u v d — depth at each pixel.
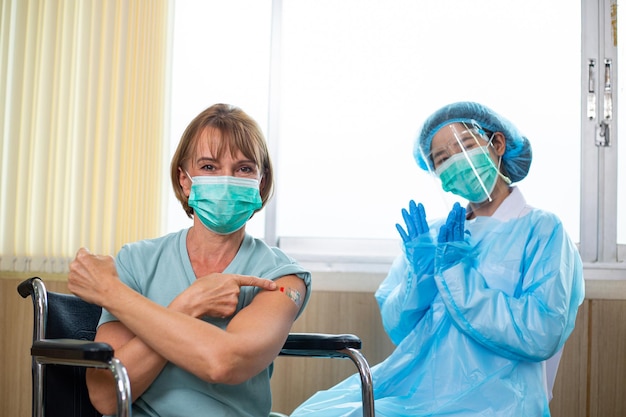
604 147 2.74
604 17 2.75
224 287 1.34
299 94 2.79
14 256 2.66
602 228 2.72
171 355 1.25
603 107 2.75
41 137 2.69
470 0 2.77
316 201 2.78
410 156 2.76
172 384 1.37
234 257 1.48
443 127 1.98
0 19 2.71
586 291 2.65
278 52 2.74
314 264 2.70
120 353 1.30
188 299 1.32
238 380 1.27
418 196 2.75
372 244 2.74
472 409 1.77
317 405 1.92
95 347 1.16
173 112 2.76
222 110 1.48
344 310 2.67
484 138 1.98
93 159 2.67
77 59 2.70
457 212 1.92
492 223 1.98
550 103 2.76
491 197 2.01
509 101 2.76
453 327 1.90
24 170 2.68
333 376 2.65
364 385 1.45
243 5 2.78
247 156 1.44
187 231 1.51
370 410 1.44
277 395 2.65
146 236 2.63
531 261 1.90
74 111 2.68
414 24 2.77
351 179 2.78
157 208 2.64
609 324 2.65
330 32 2.79
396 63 2.77
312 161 2.78
